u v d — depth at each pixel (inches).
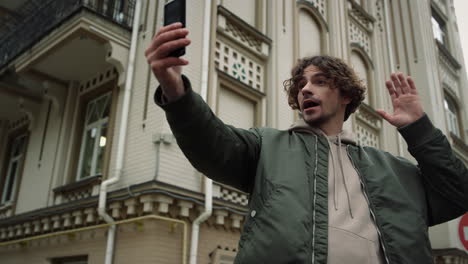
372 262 56.6
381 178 67.0
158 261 223.3
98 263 244.8
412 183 71.2
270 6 367.6
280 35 360.8
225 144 63.4
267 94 334.3
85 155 315.6
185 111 58.4
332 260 54.4
